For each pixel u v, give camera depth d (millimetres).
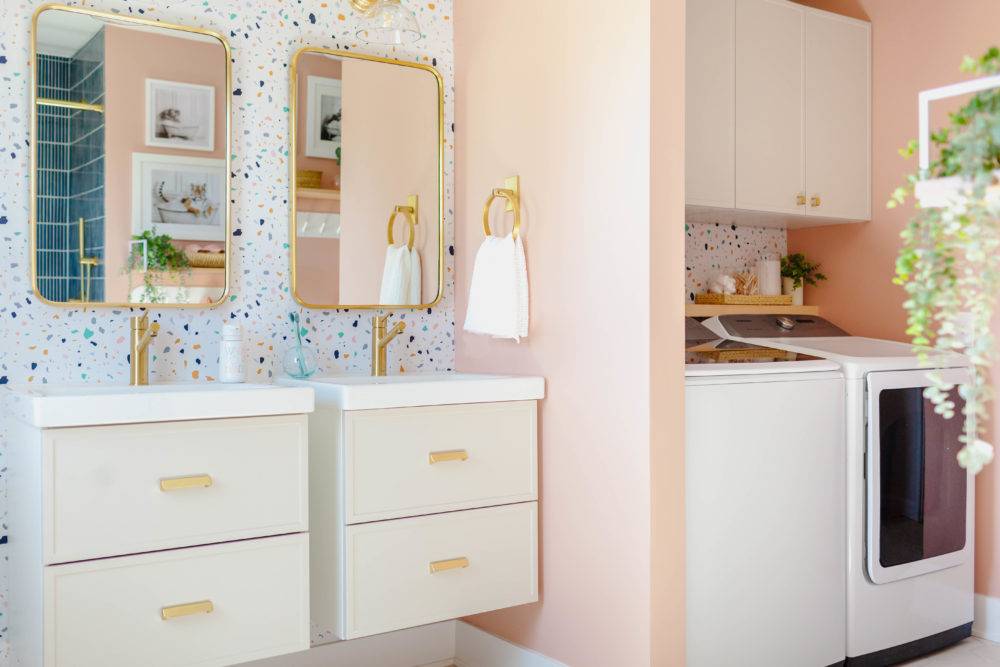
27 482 1900
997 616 2957
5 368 2186
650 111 2146
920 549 2740
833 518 2578
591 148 2324
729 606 2330
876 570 2613
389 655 2740
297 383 2367
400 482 2219
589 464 2336
